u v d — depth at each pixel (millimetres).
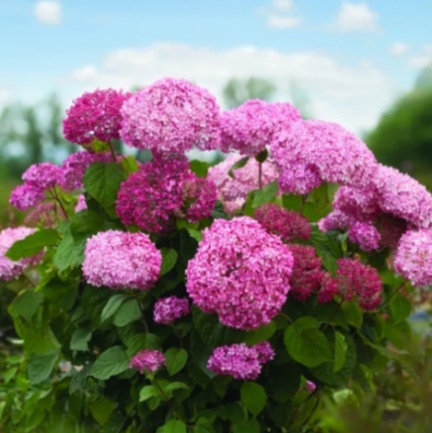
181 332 1593
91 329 1717
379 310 1710
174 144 1551
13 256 1741
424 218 1661
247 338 1492
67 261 1630
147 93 1574
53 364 1868
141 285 1497
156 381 1550
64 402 1896
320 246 1610
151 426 1637
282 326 1526
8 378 2066
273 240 1435
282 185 1590
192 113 1562
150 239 1615
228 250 1394
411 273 1578
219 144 1662
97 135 1627
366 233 1672
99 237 1499
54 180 1730
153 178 1580
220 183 1856
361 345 1682
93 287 1656
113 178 1635
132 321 1634
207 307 1414
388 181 1673
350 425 729
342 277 1498
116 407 1776
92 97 1643
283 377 1603
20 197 1736
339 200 1760
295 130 1600
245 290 1383
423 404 713
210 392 1595
